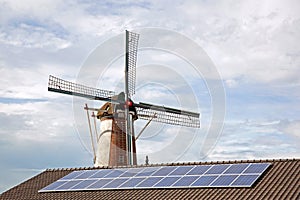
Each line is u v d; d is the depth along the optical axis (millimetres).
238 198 22078
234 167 25531
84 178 28844
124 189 25859
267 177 23688
